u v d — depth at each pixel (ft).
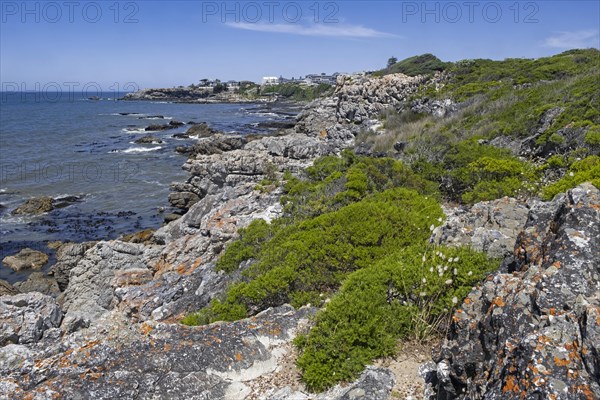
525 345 13.10
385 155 82.38
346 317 20.54
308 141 118.42
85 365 19.40
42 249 82.28
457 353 15.93
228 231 53.83
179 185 107.76
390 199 43.19
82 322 39.86
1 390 18.03
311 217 47.70
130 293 46.44
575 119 58.18
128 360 19.70
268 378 19.83
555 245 16.66
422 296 21.17
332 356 19.48
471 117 92.68
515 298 15.03
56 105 481.46
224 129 226.38
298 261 32.71
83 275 56.24
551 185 37.93
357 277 23.29
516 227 25.43
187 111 384.68
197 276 46.75
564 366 12.26
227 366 19.93
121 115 339.77
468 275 20.39
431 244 24.95
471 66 169.68
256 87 615.57
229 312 30.91
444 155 60.13
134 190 120.37
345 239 33.24
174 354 20.02
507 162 48.75
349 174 52.95
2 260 77.10
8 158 158.10
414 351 19.98
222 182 103.04
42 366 19.38
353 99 180.65
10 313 37.42
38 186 122.42
